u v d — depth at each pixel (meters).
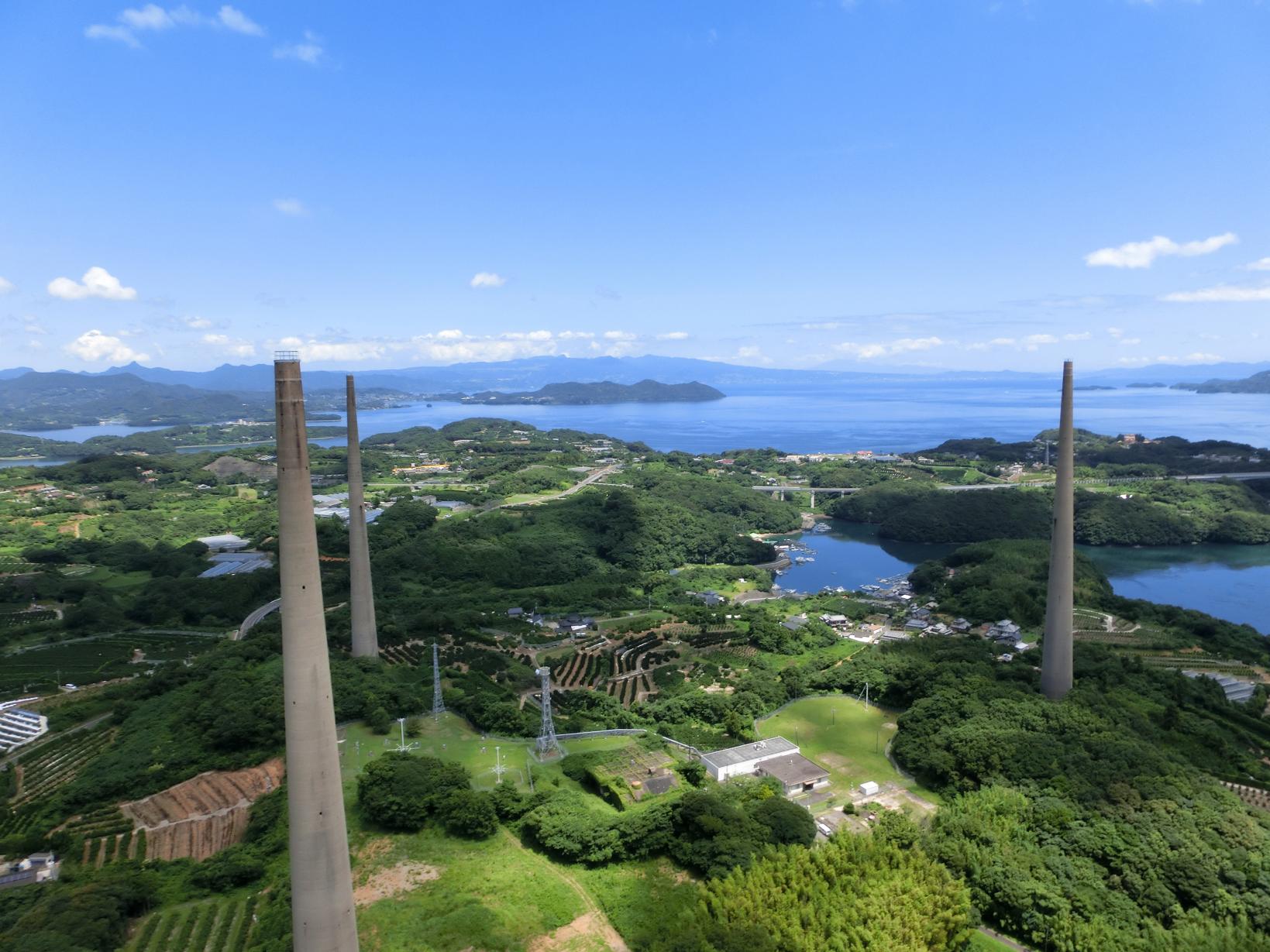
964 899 82.38
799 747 132.50
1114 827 94.19
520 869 94.38
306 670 62.12
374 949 78.62
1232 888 84.12
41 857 99.12
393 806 102.31
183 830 106.06
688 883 92.31
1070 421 134.12
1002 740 116.12
